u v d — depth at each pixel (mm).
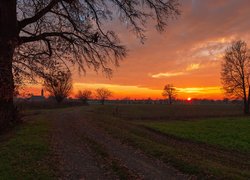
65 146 18156
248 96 89062
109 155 16000
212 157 19484
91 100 174625
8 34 23609
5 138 21016
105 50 28609
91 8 26656
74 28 27578
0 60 22844
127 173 12664
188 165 13758
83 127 28734
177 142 25531
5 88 22906
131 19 26594
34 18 26188
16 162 13758
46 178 11531
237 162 18578
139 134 26766
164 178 12203
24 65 25094
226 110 97875
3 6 23625
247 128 37531
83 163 14312
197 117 67062
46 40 27641
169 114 73688
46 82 26781
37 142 18359
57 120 37812
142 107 105500
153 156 16062
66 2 25953
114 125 32281
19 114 28438
